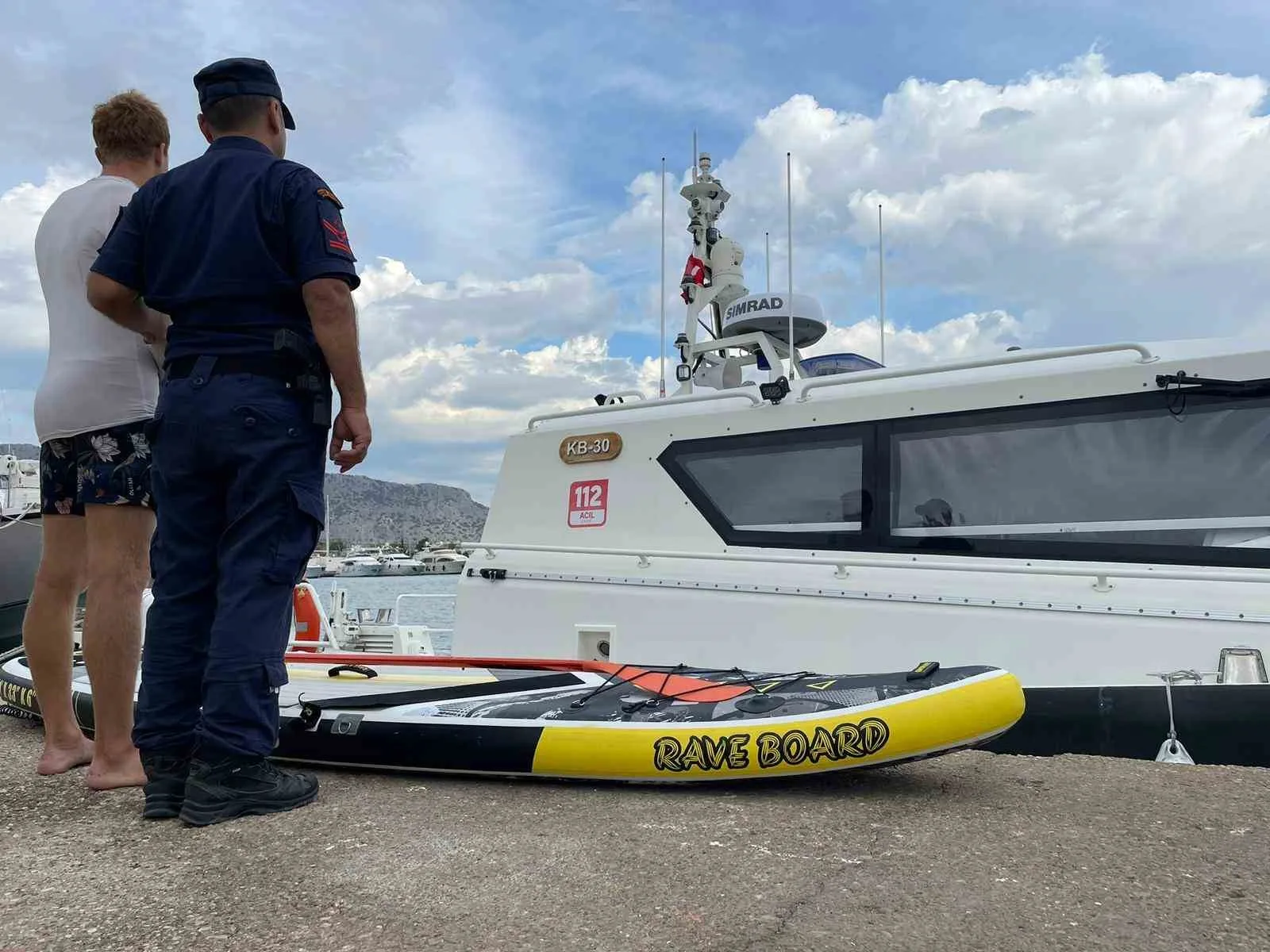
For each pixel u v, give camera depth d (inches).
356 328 104.4
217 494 103.3
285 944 63.4
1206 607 162.7
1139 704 150.3
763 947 62.9
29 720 170.7
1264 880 75.9
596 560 226.2
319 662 175.9
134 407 114.7
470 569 240.4
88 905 70.7
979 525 187.9
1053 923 67.1
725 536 214.4
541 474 243.4
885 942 64.0
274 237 101.8
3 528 268.2
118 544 113.5
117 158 130.8
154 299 103.6
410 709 122.2
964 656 179.8
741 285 337.1
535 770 111.7
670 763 108.7
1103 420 180.4
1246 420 168.9
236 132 109.3
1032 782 112.0
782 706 114.7
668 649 209.9
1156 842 86.3
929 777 115.6
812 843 86.7
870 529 198.1
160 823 94.1
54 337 118.4
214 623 99.0
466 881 75.5
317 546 104.7
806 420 210.8
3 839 89.5
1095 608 170.9
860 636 189.9
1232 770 117.1
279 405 99.9
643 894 72.6
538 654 225.6
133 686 114.3
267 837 88.4
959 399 194.7
